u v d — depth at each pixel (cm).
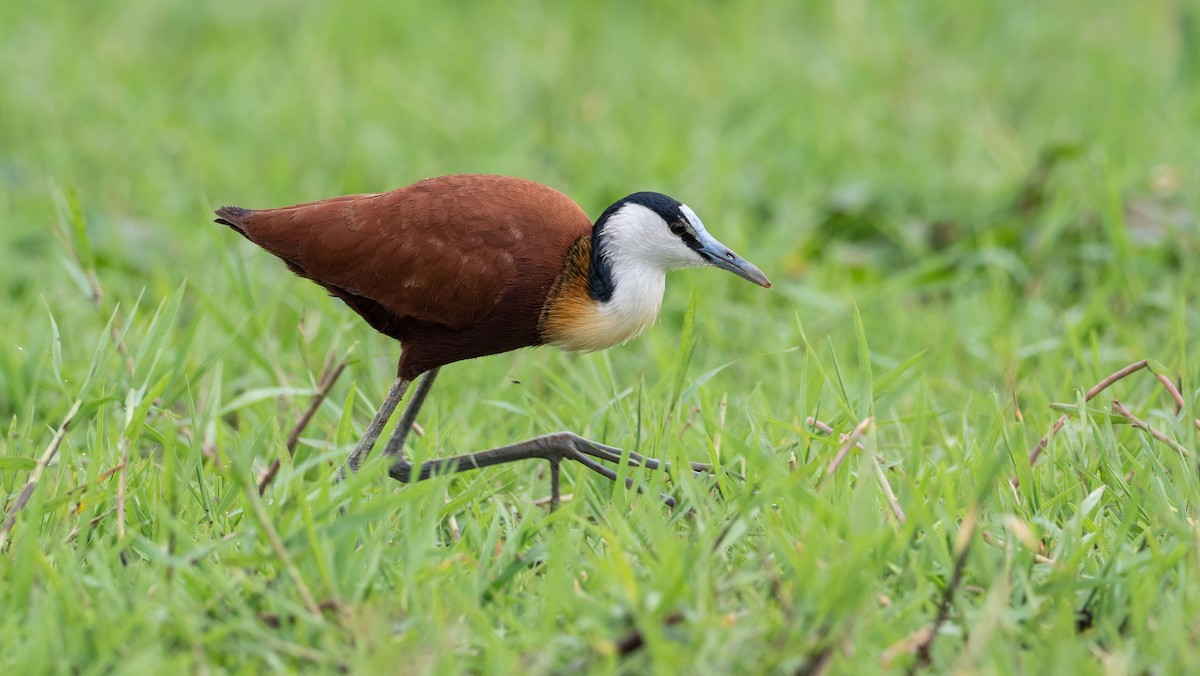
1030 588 724
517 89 1867
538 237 944
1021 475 862
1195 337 1181
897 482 884
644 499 817
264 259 1319
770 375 1157
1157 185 1479
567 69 1927
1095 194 1349
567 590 724
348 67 1905
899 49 1941
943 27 2048
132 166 1611
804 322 1261
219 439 890
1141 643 697
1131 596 721
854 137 1689
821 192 1577
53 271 1350
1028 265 1357
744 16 2119
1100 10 2072
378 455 956
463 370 1170
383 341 1188
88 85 1825
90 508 810
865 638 689
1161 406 1048
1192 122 1684
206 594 738
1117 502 855
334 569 743
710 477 876
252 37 2042
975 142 1659
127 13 2111
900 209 1518
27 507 824
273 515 784
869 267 1384
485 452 933
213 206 1532
